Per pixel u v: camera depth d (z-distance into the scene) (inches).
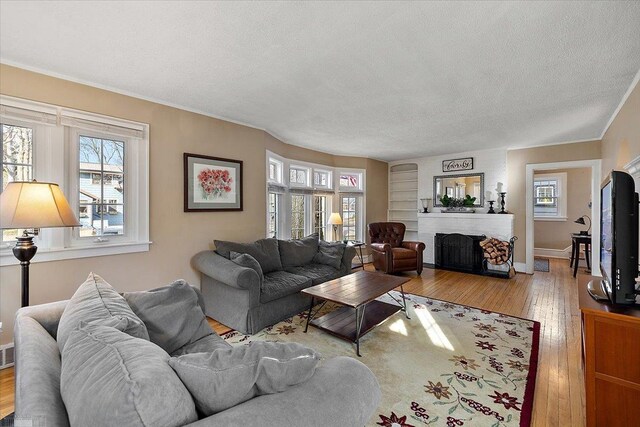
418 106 124.8
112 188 109.7
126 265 110.6
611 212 63.6
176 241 124.5
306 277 132.7
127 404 26.9
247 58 85.4
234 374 33.8
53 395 33.3
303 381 37.3
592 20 67.8
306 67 90.7
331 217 210.2
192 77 97.9
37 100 91.4
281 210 189.3
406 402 71.4
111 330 40.1
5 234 89.0
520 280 190.4
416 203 263.7
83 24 69.6
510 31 72.2
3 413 67.0
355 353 94.9
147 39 75.9
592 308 60.3
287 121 147.0
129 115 110.7
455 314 129.6
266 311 113.9
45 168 94.7
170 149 122.3
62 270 96.9
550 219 274.5
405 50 80.9
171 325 65.4
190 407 31.2
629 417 56.9
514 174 211.0
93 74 95.7
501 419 65.9
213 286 123.3
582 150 186.5
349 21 68.4
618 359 57.7
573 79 99.0
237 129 146.8
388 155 243.3
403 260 199.9
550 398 73.5
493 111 131.4
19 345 43.7
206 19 67.7
